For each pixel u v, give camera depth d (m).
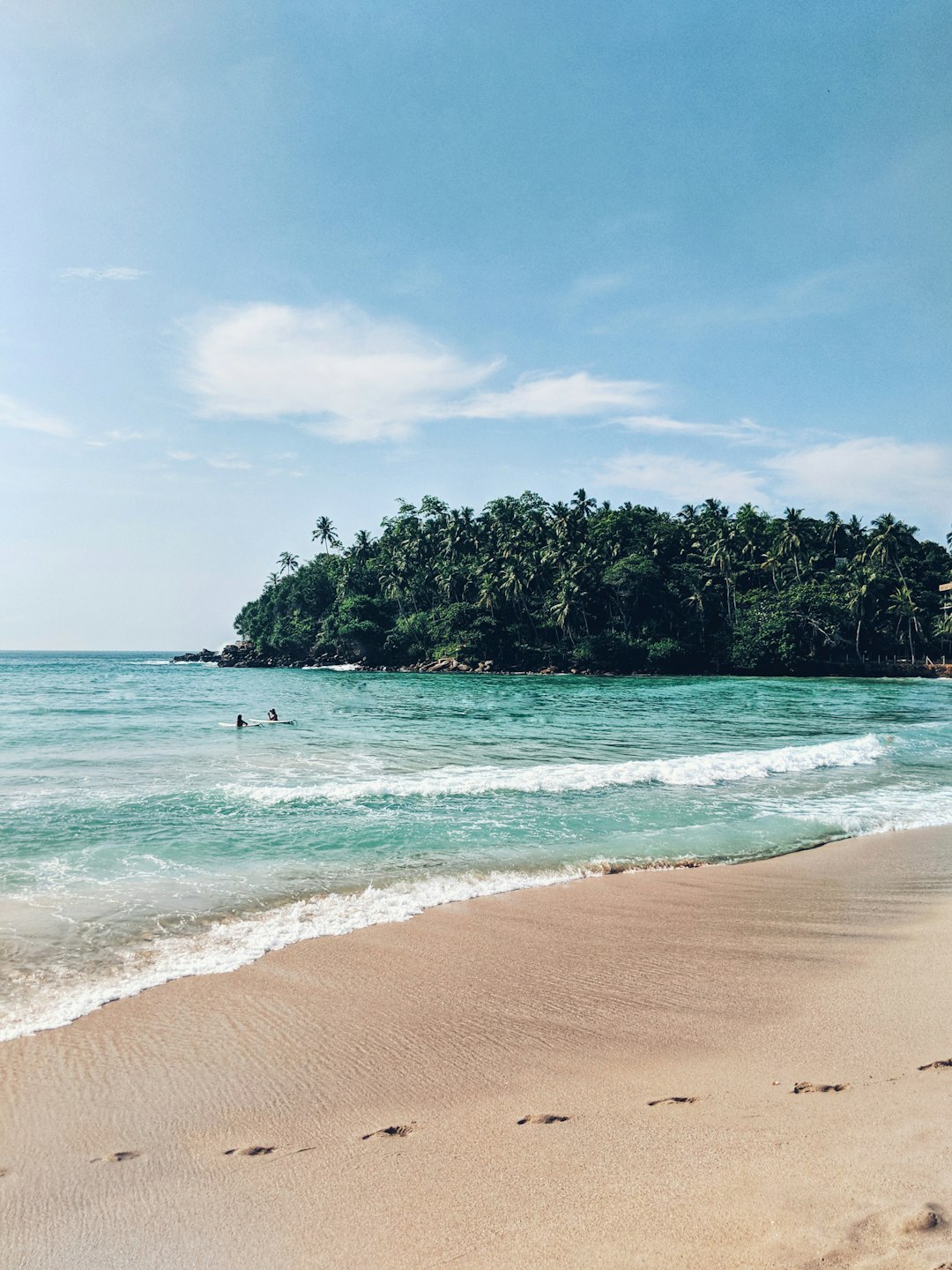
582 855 10.81
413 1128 4.31
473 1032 5.60
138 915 8.09
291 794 14.41
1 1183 3.85
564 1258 3.17
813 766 19.02
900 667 86.56
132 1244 3.40
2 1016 5.78
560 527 107.69
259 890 9.00
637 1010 5.99
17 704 38.47
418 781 15.82
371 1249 3.31
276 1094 4.73
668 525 103.50
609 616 96.62
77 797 13.90
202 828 11.88
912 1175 3.61
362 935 7.65
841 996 6.23
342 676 88.69
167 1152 4.12
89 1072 4.99
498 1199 3.61
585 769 17.34
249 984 6.44
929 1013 5.82
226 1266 3.24
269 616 133.12
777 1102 4.45
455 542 116.56
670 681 73.56
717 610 94.31
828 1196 3.46
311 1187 3.78
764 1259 3.06
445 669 97.75
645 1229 3.32
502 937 7.67
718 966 6.96
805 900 9.02
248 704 41.25
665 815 13.43
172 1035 5.54
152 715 32.78
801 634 86.94
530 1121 4.34
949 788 16.64
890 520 91.88
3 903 8.34
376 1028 5.65
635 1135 4.13
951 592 90.69
